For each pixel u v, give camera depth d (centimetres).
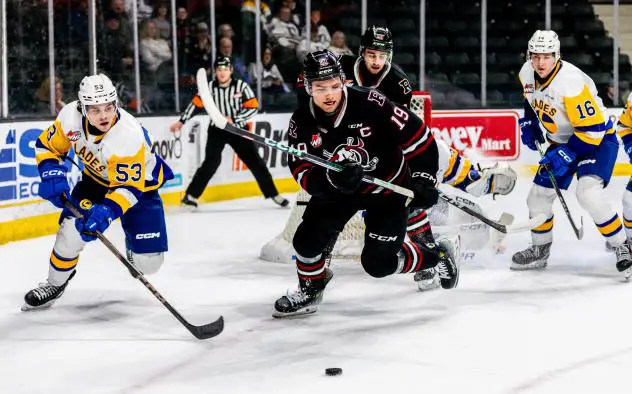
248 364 427
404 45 1301
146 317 521
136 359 438
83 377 412
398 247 481
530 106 640
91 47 934
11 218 786
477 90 1323
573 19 1380
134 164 477
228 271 657
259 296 575
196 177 972
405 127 455
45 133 504
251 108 971
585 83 599
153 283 615
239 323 504
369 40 562
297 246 491
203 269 664
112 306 547
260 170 993
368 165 467
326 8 1245
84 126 479
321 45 1221
